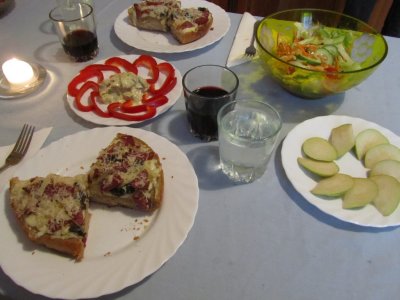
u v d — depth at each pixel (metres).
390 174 0.79
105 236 0.72
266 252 0.70
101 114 0.97
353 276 0.67
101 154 0.80
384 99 1.05
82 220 0.70
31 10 1.45
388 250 0.70
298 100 1.05
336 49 1.05
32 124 0.97
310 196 0.76
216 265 0.68
